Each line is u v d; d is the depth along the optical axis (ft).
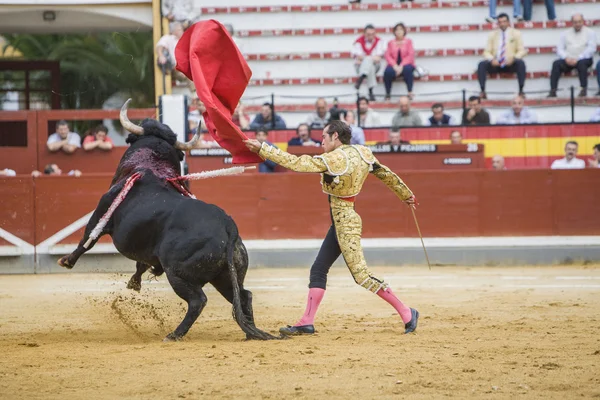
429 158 61.16
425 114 70.49
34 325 34.06
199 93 29.43
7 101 82.94
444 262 59.67
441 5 75.36
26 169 60.29
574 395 19.90
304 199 59.21
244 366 23.24
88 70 93.50
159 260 28.76
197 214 28.35
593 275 52.85
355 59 71.72
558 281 49.47
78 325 34.01
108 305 40.50
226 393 20.25
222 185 59.06
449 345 26.76
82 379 21.99
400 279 51.19
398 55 70.85
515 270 56.75
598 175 59.77
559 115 68.85
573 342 27.17
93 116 60.85
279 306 39.68
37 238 58.18
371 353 25.13
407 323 29.81
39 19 76.38
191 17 73.72
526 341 27.48
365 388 20.58
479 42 74.64
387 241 59.52
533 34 74.08
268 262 59.06
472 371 22.40
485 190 59.77
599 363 23.45
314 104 70.03
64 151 60.39
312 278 30.32
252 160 29.76
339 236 29.73
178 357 24.72
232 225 28.53
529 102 69.00
